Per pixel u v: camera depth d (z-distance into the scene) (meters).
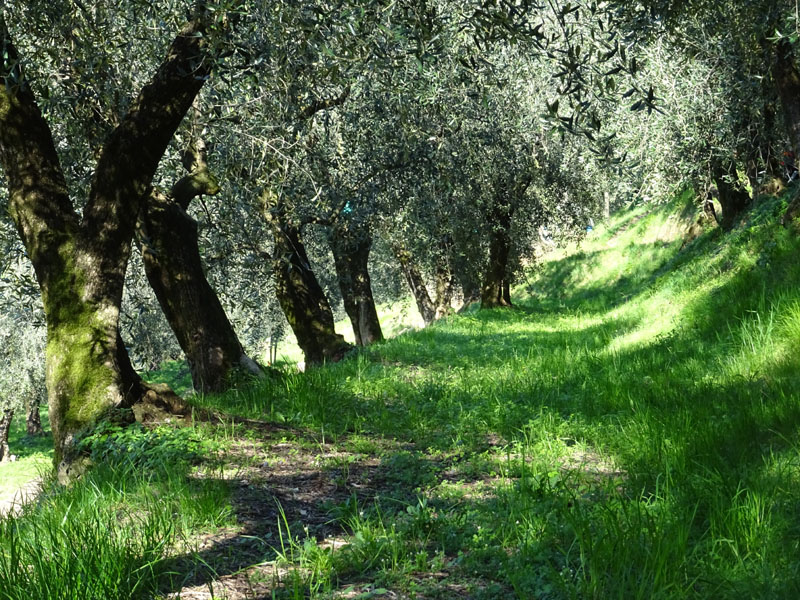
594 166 20.53
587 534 4.26
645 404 8.37
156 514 4.97
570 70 6.29
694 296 14.55
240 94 9.70
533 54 6.74
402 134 14.84
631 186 15.38
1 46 7.27
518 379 11.94
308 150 12.97
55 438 7.16
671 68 12.92
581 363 12.80
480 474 6.61
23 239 7.79
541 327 23.19
